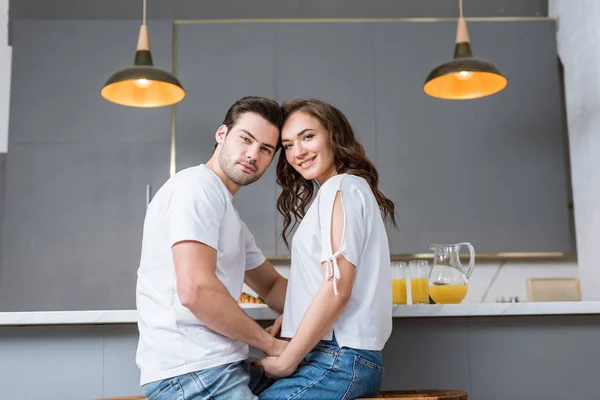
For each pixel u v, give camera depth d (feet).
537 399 6.77
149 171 12.84
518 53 13.55
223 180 5.73
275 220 12.78
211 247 5.06
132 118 13.01
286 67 13.37
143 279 5.32
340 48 13.46
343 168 5.98
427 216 12.98
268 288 6.63
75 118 12.98
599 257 11.91
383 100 13.30
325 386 5.08
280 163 6.48
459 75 10.16
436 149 13.17
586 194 12.43
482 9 14.05
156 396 5.08
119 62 13.21
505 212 13.01
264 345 5.12
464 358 6.80
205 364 5.01
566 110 13.41
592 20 11.85
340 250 5.13
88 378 6.60
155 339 5.12
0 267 12.50
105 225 12.64
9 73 13.64
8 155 12.83
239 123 5.67
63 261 12.51
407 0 14.07
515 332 6.86
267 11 13.98
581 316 6.89
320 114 5.87
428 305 6.56
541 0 14.05
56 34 13.26
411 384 6.75
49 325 6.66
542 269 13.20
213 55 13.35
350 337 5.20
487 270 13.23
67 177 12.78
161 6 13.87
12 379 6.59
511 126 13.26
